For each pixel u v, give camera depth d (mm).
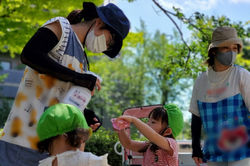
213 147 3797
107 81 24688
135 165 4387
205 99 3898
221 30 3834
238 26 7613
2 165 2521
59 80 2676
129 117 3350
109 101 21984
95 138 6301
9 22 8906
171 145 3537
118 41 3006
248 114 3707
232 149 3654
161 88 24891
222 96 3770
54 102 2664
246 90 3664
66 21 2746
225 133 3701
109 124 21578
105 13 2908
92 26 2941
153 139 3443
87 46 2959
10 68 24594
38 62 2541
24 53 2551
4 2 8727
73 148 2451
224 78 3793
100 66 20344
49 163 2439
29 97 2658
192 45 7992
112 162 6262
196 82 4078
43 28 2641
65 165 2400
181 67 8016
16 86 24078
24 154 2578
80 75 2652
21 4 8820
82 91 2648
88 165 2414
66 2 8578
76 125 2416
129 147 3914
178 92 24969
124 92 25578
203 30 7840
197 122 4102
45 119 2387
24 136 2600
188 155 5355
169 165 3592
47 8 8906
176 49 8328
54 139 2432
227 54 3740
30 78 2682
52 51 2676
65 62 2693
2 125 10906
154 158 3688
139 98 25266
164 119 3748
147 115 4379
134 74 26219
